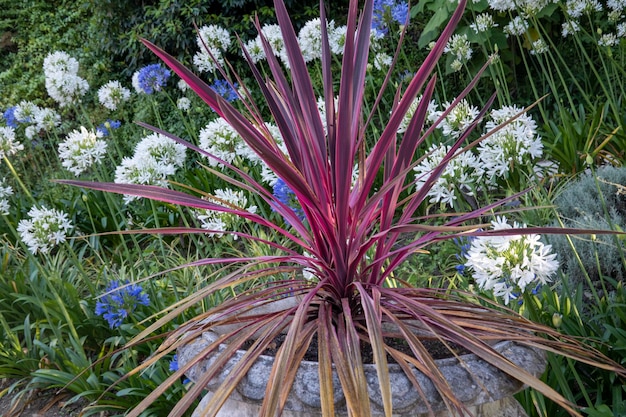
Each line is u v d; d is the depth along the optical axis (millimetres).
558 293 2957
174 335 1635
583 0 4566
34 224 3248
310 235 1698
